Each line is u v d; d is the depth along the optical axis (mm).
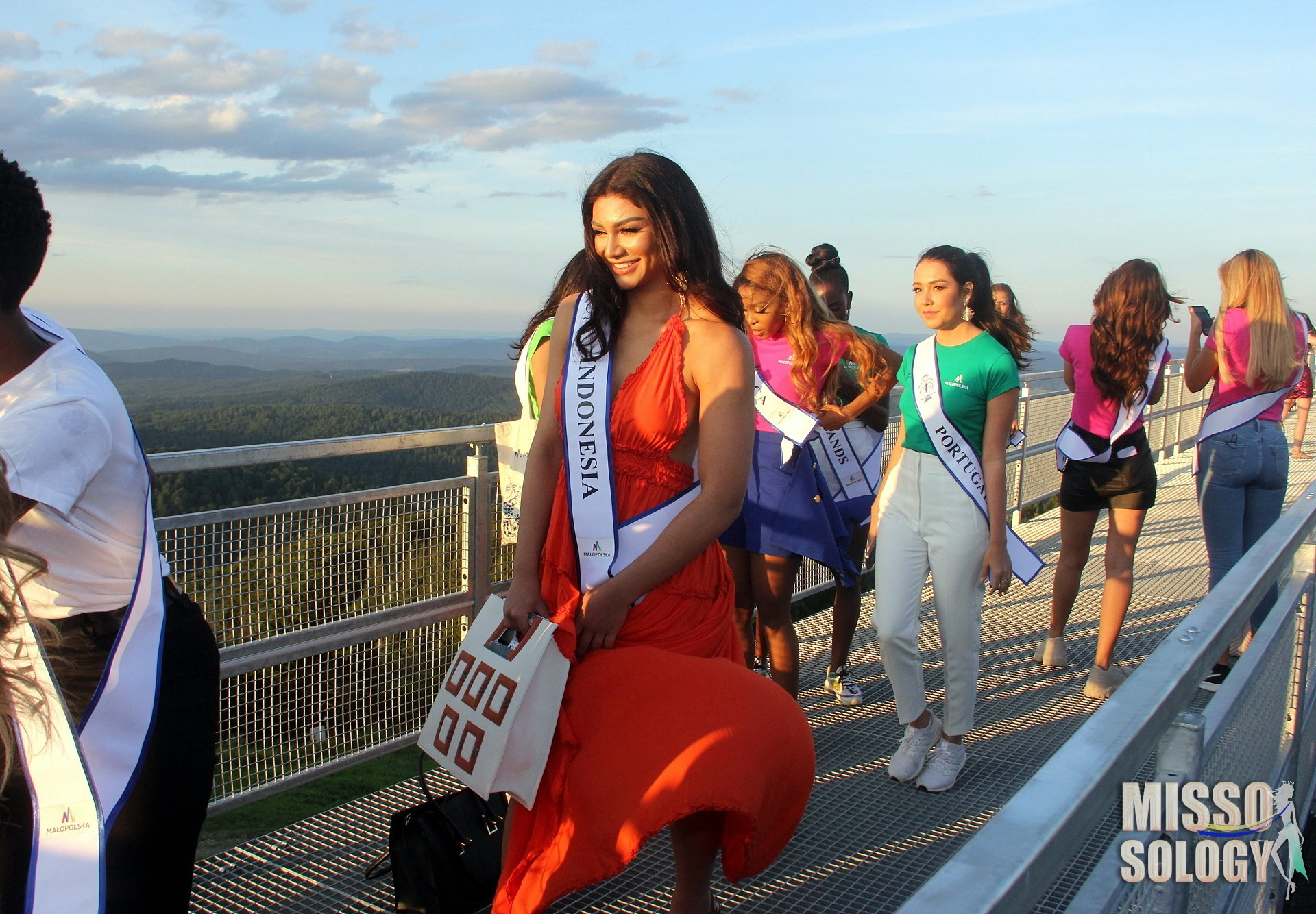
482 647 1913
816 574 5660
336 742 3102
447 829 2287
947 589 3174
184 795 1618
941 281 3133
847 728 3773
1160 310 3926
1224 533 4508
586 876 1740
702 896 1896
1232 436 4426
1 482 1263
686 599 1934
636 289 1974
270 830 2977
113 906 1524
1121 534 4109
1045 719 3885
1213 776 1602
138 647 1512
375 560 3195
